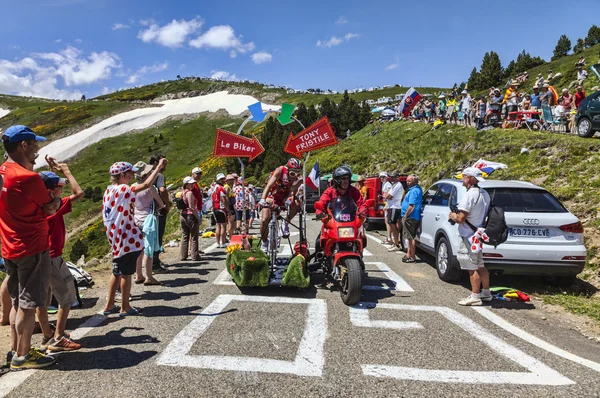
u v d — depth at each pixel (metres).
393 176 9.25
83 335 4.09
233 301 5.30
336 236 5.29
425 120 28.55
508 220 5.77
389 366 3.47
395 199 9.26
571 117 14.17
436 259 6.91
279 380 3.17
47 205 3.27
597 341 4.27
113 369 3.32
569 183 9.56
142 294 5.66
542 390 3.11
